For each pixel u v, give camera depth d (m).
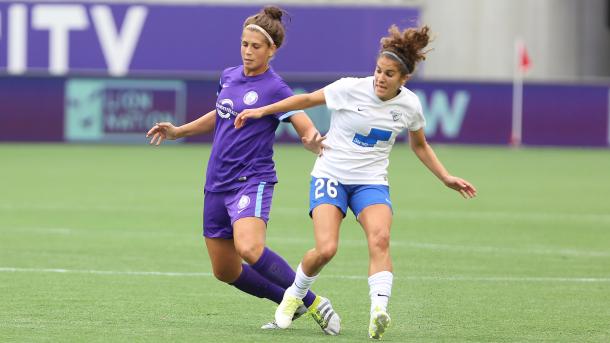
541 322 28.27
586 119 113.00
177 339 24.80
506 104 113.25
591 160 97.75
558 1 140.25
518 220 54.56
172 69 120.69
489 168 87.12
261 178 25.66
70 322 27.02
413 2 137.62
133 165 86.19
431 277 36.44
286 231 48.69
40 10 118.31
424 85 113.00
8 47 118.00
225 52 121.12
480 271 38.03
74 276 35.25
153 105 109.88
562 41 140.62
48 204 58.59
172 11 120.31
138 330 26.00
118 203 59.62
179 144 113.19
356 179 25.53
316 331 26.36
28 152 98.19
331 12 121.62
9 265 37.47
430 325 27.61
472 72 139.75
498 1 139.12
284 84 26.09
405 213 57.09
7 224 49.72
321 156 25.97
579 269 38.84
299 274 25.34
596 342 25.55
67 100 109.06
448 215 56.38
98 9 119.12
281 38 26.08
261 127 25.70
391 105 25.38
